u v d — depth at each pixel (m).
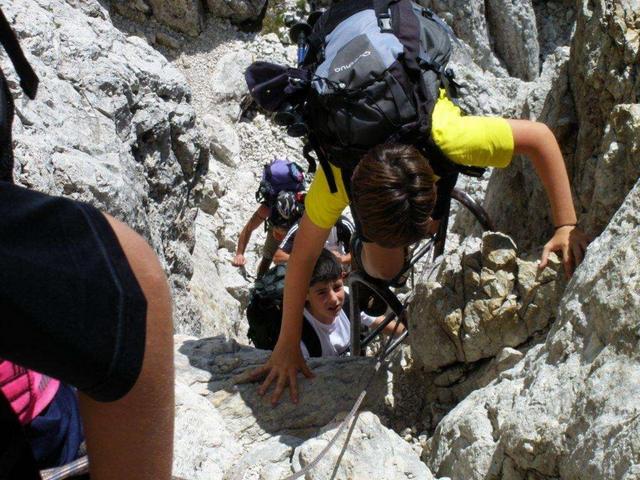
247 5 8.52
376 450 2.58
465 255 3.09
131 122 5.45
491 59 8.45
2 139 0.94
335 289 3.68
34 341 0.85
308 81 2.67
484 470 2.45
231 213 7.50
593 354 2.22
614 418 1.98
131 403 0.93
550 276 2.91
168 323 0.95
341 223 4.91
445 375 3.17
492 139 2.65
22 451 0.95
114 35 5.88
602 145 3.01
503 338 3.00
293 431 3.12
